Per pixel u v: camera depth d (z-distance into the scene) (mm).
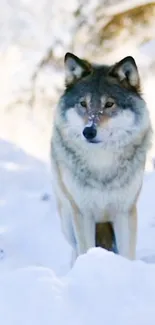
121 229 7746
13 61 25594
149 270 4660
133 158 7457
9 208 10039
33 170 11398
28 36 25781
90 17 26203
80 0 26125
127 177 7469
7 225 9531
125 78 7559
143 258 8219
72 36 26000
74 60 7672
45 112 25266
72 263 8117
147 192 10148
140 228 9117
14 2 25891
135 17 26812
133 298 4398
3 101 25203
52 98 25375
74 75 7684
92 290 4453
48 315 4230
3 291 4461
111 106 7297
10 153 12047
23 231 9359
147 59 26188
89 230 7758
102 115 7234
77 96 7418
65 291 4457
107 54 26547
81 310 4285
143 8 26734
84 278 4570
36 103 25344
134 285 4508
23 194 10500
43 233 9328
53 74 25531
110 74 7527
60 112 7543
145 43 26750
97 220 7844
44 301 4332
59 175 7805
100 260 4734
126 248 7711
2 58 25531
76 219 7758
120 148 7367
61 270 8250
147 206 9711
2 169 11336
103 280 4543
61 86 25391
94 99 7297
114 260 4738
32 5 25891
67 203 7898
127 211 7668
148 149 7594
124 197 7535
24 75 25391
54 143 7715
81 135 7297
